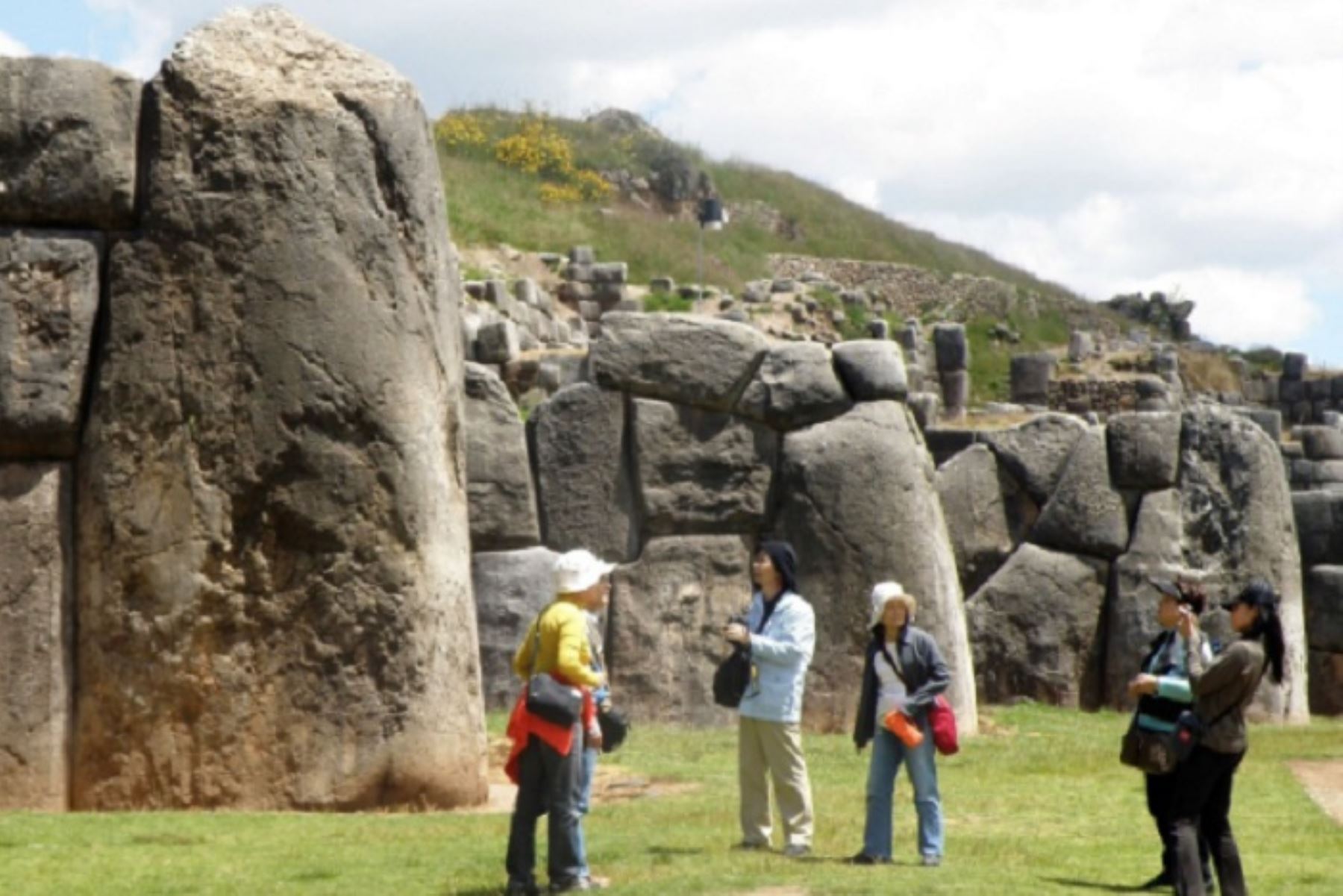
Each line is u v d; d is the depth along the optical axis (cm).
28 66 1352
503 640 1950
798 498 1953
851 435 1956
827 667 1930
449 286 1412
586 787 1052
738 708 1186
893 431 1962
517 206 5253
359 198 1351
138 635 1328
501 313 3697
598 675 1029
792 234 6850
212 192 1339
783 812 1169
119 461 1335
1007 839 1270
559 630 999
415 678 1342
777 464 1975
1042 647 2264
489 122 6175
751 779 1185
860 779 1588
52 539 1344
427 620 1348
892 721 1127
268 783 1327
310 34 1384
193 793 1324
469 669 1378
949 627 1962
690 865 1107
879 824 1141
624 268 4541
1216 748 1010
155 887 1030
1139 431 2286
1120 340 6406
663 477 1972
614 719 1086
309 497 1330
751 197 6962
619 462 1981
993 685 2270
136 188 1353
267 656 1331
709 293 4897
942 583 1962
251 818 1270
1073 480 2289
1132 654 2245
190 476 1329
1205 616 2250
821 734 1911
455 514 1388
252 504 1330
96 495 1338
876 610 1145
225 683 1327
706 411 1984
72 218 1351
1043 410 4869
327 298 1337
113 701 1330
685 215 6506
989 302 6600
